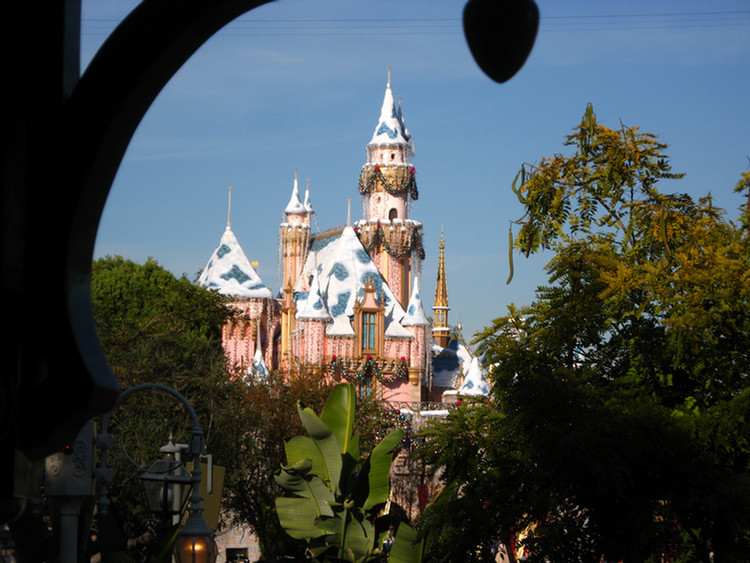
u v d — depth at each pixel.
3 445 2.36
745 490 15.27
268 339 98.44
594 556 17.06
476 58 2.49
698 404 18.44
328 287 92.69
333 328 88.69
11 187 2.47
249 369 85.81
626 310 18.89
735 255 19.22
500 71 2.50
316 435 26.50
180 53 2.57
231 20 2.59
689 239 19.97
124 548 16.52
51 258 2.51
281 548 41.91
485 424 18.94
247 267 98.81
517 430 17.36
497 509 18.02
